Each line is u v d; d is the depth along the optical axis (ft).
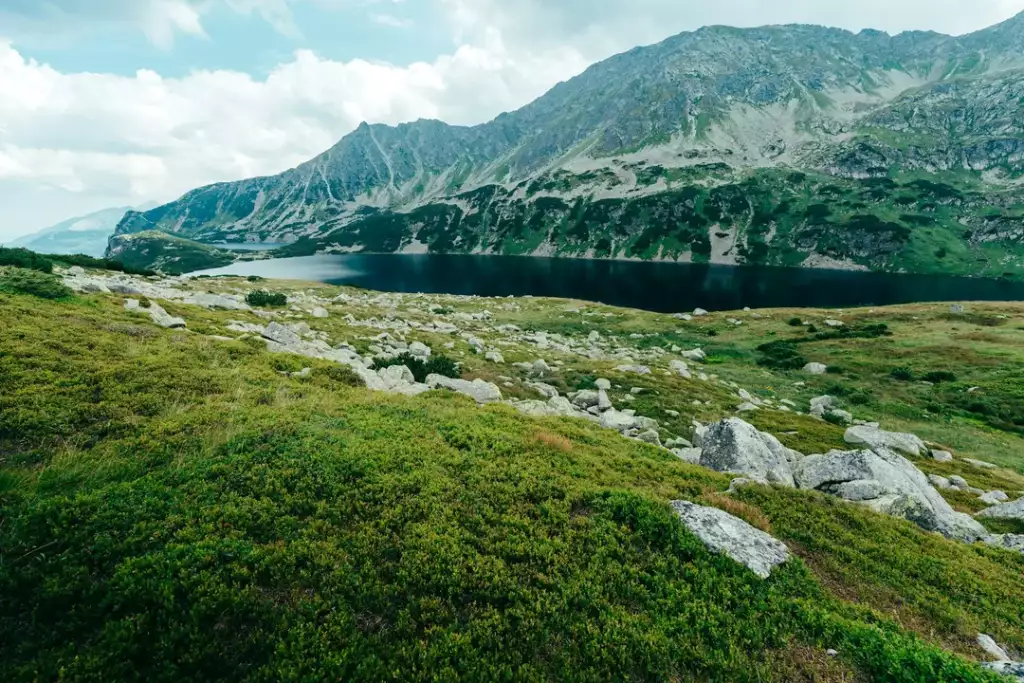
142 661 26.37
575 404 119.85
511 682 26.84
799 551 44.91
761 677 28.76
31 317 71.46
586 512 44.68
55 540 32.65
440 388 86.53
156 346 73.26
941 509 65.82
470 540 38.32
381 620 30.48
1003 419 143.74
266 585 32.14
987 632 37.19
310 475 44.65
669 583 35.63
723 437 77.00
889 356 200.34
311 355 100.22
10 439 43.55
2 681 24.25
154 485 40.04
